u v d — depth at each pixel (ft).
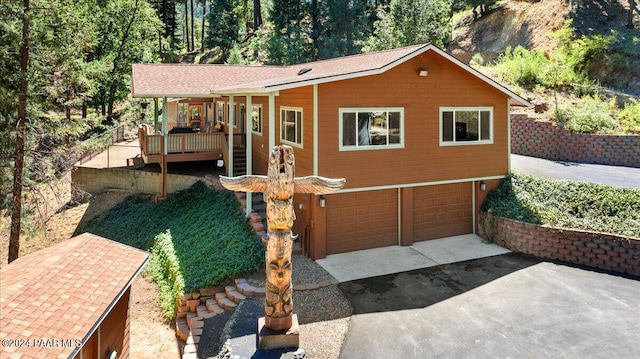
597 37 88.69
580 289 34.27
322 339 28.09
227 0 161.27
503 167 49.11
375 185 42.70
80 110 124.57
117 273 24.36
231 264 37.73
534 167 62.13
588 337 27.27
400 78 42.57
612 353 25.49
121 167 69.05
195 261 41.19
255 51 147.54
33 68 49.49
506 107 48.57
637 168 60.54
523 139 74.95
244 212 48.21
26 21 46.47
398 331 28.91
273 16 138.51
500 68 91.15
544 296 33.24
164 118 60.13
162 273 44.68
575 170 59.47
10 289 19.57
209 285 35.81
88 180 70.49
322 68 55.67
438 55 43.14
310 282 36.35
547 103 76.74
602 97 77.36
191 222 52.49
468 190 48.44
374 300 33.37
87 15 95.66
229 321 30.30
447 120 45.42
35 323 17.83
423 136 44.37
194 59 176.76
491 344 27.02
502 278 36.88
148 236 53.93
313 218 41.11
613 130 66.59
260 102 57.88
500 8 127.54
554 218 42.11
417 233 46.32
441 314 31.01
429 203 46.52
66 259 24.25
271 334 26.17
